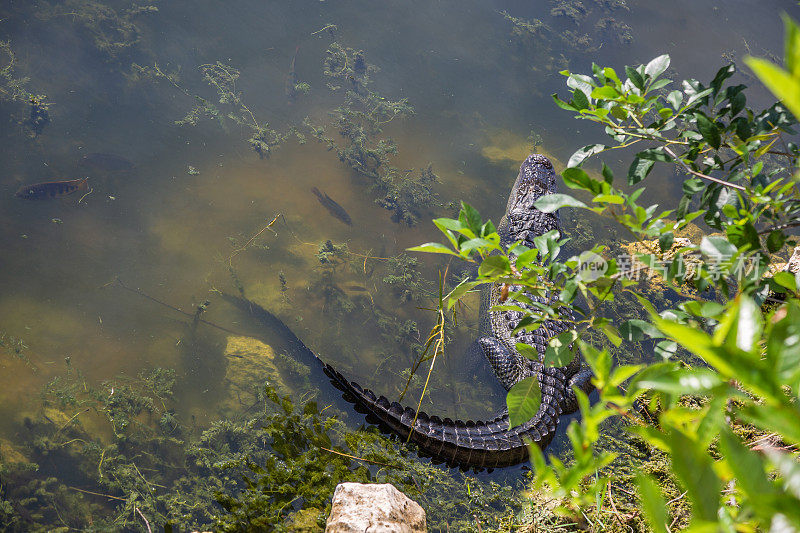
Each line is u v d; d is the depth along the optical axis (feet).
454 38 39.40
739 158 8.87
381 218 26.73
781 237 7.39
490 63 38.22
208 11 34.71
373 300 23.39
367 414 17.66
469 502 15.28
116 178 24.27
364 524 10.66
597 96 8.77
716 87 9.32
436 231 26.99
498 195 29.86
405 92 34.04
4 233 20.86
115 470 15.15
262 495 13.98
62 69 27.86
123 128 26.48
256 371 19.03
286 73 32.35
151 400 17.30
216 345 19.72
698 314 5.59
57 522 13.57
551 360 7.88
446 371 21.62
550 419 18.60
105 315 19.61
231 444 16.20
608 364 3.59
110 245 21.90
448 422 17.88
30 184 22.56
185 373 18.52
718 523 2.42
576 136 34.63
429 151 31.07
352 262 24.52
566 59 40.01
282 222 24.98
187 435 16.57
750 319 2.57
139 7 32.89
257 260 23.31
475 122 33.68
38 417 16.07
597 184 6.31
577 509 12.44
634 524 12.02
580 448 3.68
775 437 10.27
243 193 25.70
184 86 29.58
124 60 29.50
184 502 14.52
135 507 14.17
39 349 17.95
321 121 30.27
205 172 26.00
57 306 19.36
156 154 25.95
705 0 51.52
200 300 21.15
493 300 23.89
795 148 8.67
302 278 23.22
